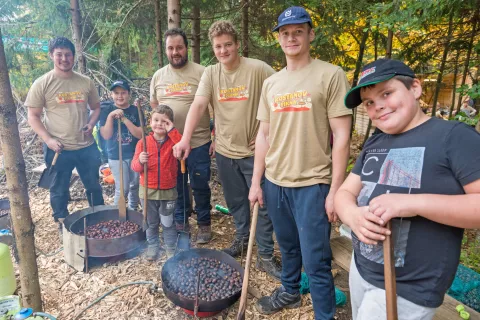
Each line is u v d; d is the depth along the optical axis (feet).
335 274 9.52
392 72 3.89
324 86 6.13
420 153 3.78
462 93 9.19
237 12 18.16
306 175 6.40
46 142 10.43
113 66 19.72
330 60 18.29
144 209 9.43
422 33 14.69
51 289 8.74
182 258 8.72
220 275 8.31
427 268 3.84
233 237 11.55
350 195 4.63
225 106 8.91
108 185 15.52
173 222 10.02
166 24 19.44
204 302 6.99
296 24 6.01
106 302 8.27
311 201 6.38
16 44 20.74
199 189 10.71
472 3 9.68
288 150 6.53
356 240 4.55
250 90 8.63
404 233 3.90
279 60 19.85
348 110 6.07
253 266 9.75
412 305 3.99
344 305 8.28
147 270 9.60
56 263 9.85
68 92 10.72
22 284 6.97
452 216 3.39
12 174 6.26
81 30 19.21
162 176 9.47
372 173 4.28
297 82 6.33
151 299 8.38
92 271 9.51
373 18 10.91
